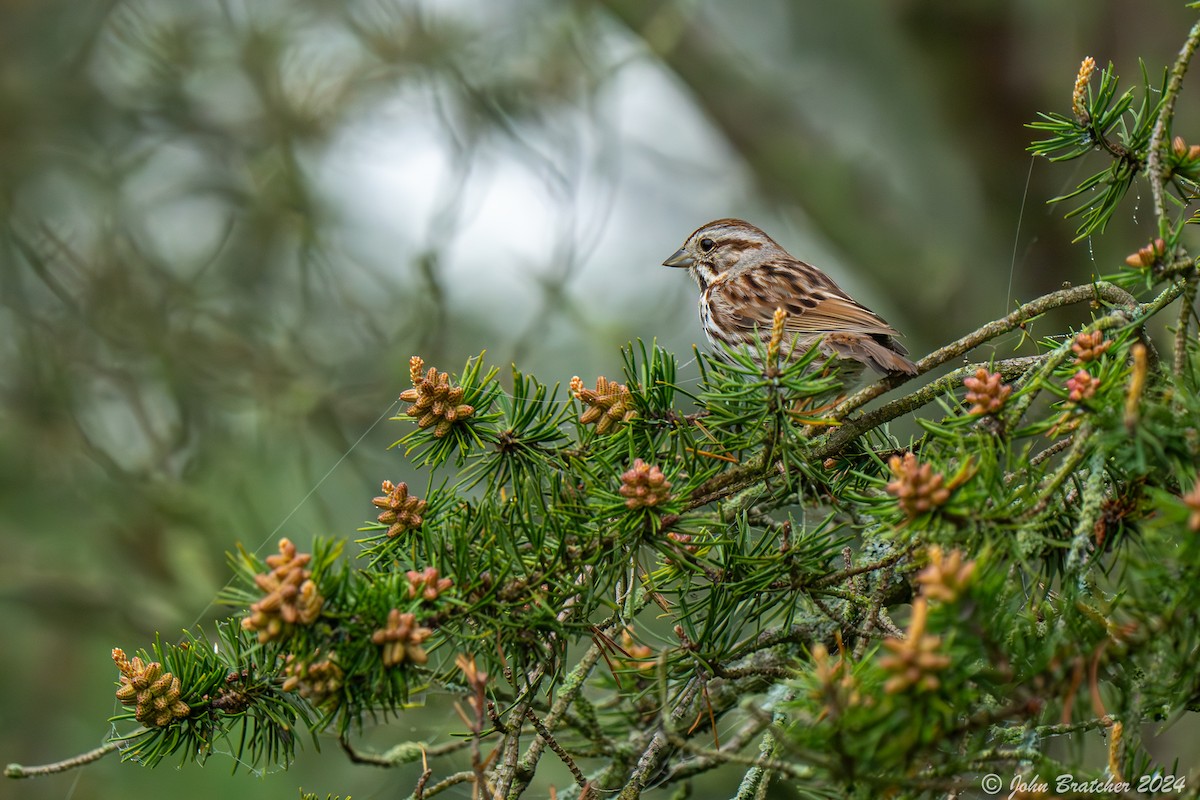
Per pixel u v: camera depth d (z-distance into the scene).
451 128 13.16
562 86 14.84
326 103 14.54
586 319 14.50
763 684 6.99
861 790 4.06
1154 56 15.98
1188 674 3.90
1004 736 4.79
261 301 14.21
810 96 20.75
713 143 19.75
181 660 5.12
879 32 19.81
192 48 14.69
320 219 14.30
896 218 18.48
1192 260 4.70
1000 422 4.74
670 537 5.26
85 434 12.32
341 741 5.26
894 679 3.52
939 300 17.77
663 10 16.80
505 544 5.23
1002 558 4.29
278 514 12.60
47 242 13.91
